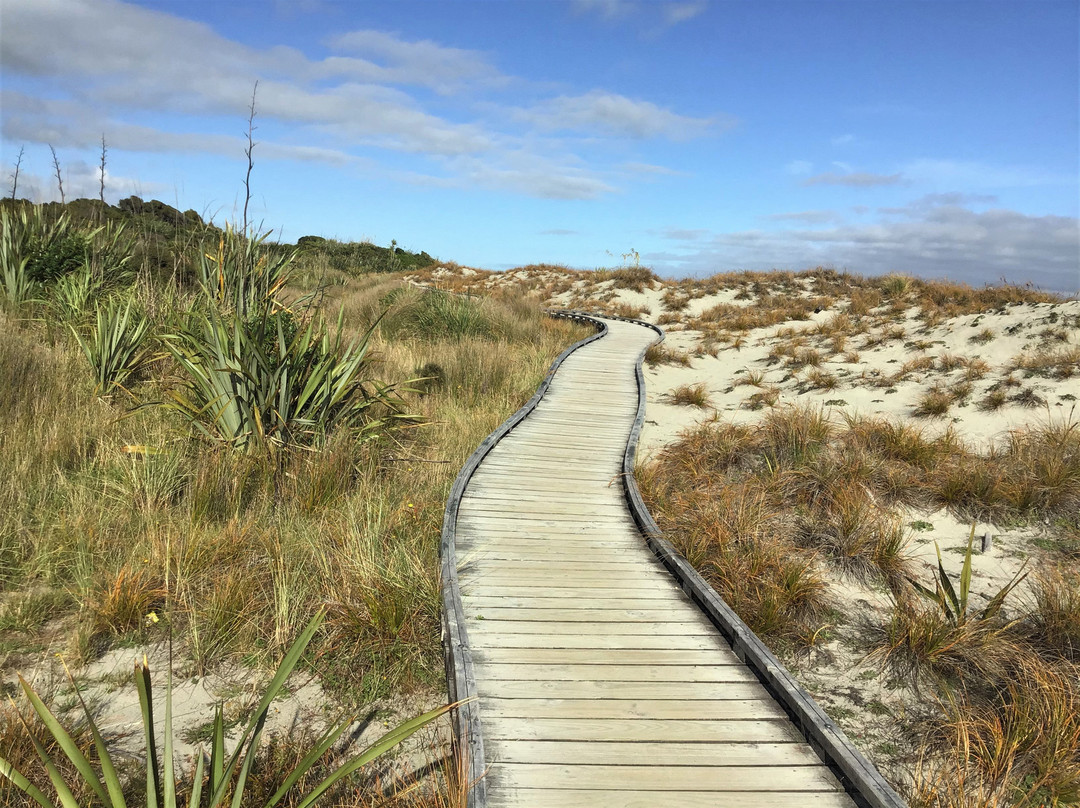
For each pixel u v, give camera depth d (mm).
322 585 5047
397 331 14336
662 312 22625
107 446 6535
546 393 11812
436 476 7398
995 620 5117
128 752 3559
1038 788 3605
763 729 3551
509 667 4055
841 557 6148
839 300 18656
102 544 5223
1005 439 8492
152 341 8695
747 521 6387
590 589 5109
